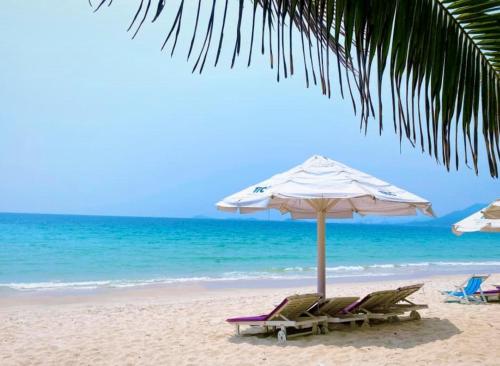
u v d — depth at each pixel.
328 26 1.43
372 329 7.60
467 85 1.59
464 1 1.54
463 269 24.91
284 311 6.98
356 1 1.44
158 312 10.12
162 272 22.38
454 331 7.41
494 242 64.62
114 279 19.27
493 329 7.54
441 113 1.55
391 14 1.48
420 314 8.98
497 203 8.10
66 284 17.08
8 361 6.43
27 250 33.50
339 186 6.65
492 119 1.62
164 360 6.32
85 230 60.88
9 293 14.55
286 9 1.39
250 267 25.02
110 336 7.78
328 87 1.43
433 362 5.79
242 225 113.81
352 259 31.77
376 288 15.31
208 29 1.30
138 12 1.29
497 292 10.96
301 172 7.11
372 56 1.44
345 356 6.11
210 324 8.59
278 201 8.36
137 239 47.25
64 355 6.68
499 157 1.62
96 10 1.33
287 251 37.03
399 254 37.41
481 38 1.60
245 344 6.92
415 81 1.51
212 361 6.19
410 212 8.09
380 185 7.09
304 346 6.64
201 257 31.08
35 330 8.41
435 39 1.54
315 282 17.62
